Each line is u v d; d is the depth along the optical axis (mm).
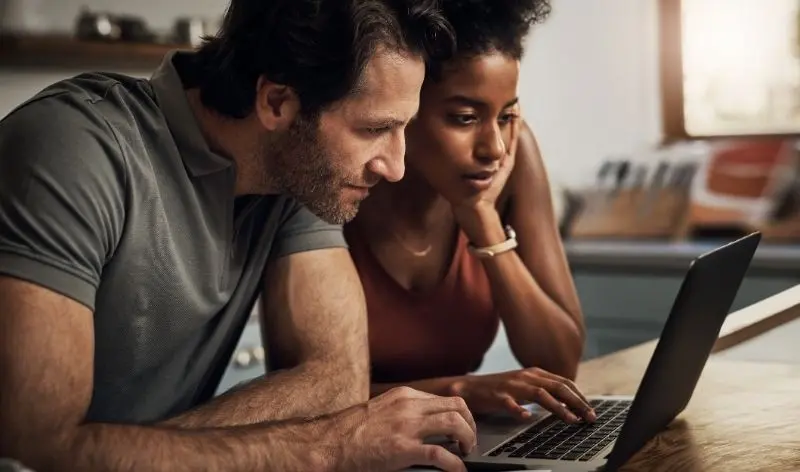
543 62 3879
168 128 1273
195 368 1378
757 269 3193
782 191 3492
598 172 3836
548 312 1686
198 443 1136
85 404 1104
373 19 1206
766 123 3555
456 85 1504
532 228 1797
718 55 3629
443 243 1703
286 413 1335
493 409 1456
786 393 1533
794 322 2076
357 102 1229
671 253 3299
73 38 2654
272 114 1256
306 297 1461
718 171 3602
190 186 1285
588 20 3814
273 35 1218
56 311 1076
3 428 1049
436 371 1715
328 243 1494
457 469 1182
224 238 1336
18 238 1077
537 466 1193
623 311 3389
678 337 1190
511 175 1810
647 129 3771
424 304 1688
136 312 1257
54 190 1100
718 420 1400
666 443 1300
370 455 1182
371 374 1679
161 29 2898
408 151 1580
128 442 1100
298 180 1288
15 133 1134
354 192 1289
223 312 1385
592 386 1660
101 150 1163
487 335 1779
